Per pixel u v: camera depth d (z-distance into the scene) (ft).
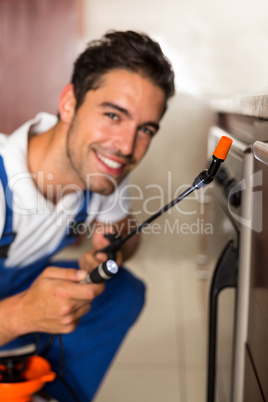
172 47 8.85
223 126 5.00
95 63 3.94
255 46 9.10
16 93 8.94
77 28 8.98
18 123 8.98
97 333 4.43
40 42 8.89
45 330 3.39
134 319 4.64
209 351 3.28
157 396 5.55
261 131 2.71
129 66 3.89
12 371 3.63
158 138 7.39
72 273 3.35
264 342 2.52
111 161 4.07
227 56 9.25
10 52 8.93
